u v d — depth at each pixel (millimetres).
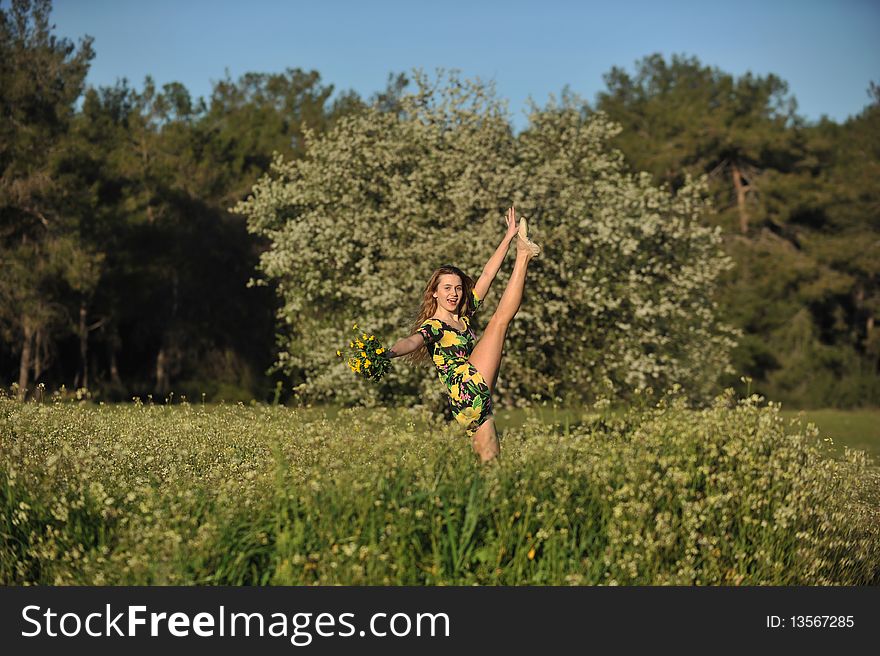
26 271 28859
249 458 6234
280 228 17578
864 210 44281
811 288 43469
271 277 17250
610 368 15203
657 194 17344
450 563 4484
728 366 18891
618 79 57812
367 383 15352
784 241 46188
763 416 5945
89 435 6516
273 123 47094
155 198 36562
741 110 50688
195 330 40031
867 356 46406
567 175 16422
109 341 38781
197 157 41375
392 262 15562
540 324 14797
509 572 4484
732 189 47812
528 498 4648
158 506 4809
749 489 5219
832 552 5332
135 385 39906
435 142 16828
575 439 5578
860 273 44375
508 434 6598
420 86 17281
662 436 5707
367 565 4316
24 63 29875
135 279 35688
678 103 51969
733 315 43125
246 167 43531
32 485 4980
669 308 15930
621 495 4762
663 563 4711
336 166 16562
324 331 16172
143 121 40094
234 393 38719
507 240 6816
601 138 17688
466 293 6492
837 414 32875
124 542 4508
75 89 30703
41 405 6555
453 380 6082
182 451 6074
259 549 4523
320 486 4660
